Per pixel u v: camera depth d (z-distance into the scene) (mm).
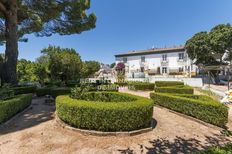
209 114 6688
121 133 5430
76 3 16578
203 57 28219
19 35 20312
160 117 7777
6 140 5094
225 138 5516
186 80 25203
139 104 5855
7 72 15047
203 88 21094
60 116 6414
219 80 28359
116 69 35906
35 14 17469
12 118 7055
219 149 3008
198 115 7148
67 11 17188
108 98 8719
